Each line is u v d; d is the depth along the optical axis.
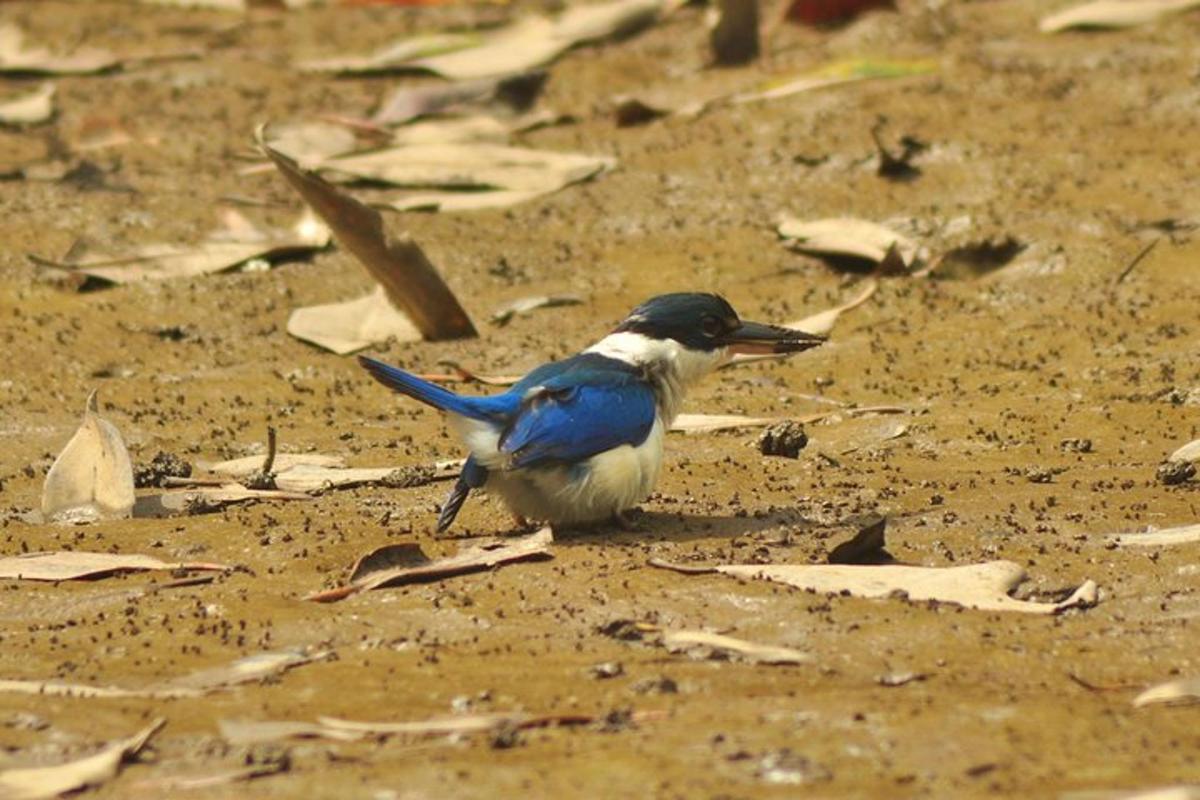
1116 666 8.85
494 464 11.03
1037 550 10.60
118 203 18.38
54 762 7.94
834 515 11.43
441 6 25.62
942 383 14.54
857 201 18.06
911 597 9.77
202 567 10.73
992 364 14.84
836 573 10.09
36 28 25.02
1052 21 22.08
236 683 8.88
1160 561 10.30
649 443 11.26
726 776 7.47
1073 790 7.29
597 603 9.85
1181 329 15.16
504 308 16.31
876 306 16.06
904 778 7.43
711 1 22.47
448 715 8.34
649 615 9.66
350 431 13.83
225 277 16.94
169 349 15.62
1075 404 13.85
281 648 9.41
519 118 20.83
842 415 13.88
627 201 18.44
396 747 7.94
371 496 12.24
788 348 11.66
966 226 17.28
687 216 18.06
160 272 16.94
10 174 19.33
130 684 8.95
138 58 23.36
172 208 18.23
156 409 14.36
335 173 19.03
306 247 17.45
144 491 12.44
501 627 9.59
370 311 16.11
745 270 16.98
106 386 14.80
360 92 21.91
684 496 12.00
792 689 8.54
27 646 9.55
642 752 7.73
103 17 25.59
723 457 12.92
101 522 11.80
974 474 12.33
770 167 18.89
